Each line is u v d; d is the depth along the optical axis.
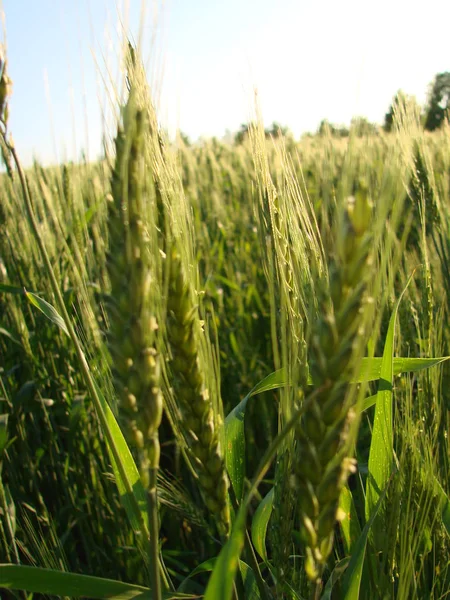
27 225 5.29
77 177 2.63
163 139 2.03
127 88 1.74
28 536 3.92
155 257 1.72
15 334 5.25
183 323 1.76
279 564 2.08
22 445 4.57
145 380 1.50
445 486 3.08
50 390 5.45
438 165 7.23
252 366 6.35
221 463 1.87
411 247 5.55
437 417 3.28
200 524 2.66
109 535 4.18
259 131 2.20
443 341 3.99
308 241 2.12
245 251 9.45
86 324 2.33
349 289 1.31
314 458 1.39
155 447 1.56
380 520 2.54
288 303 2.03
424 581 2.75
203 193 12.36
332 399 1.36
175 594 1.88
